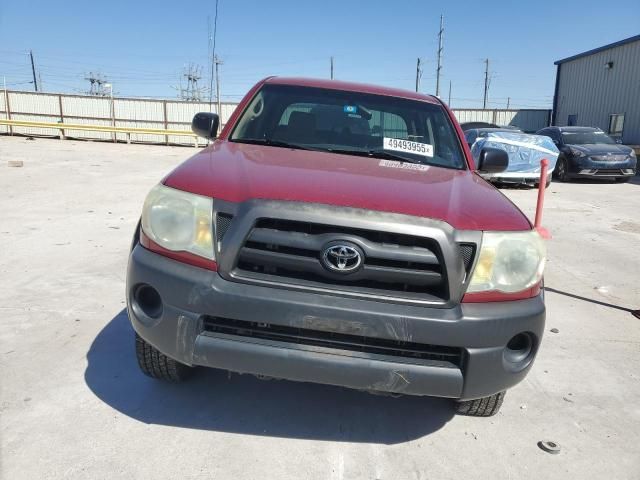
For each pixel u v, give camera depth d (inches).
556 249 274.2
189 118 1133.7
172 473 91.4
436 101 162.6
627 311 189.0
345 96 153.1
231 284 88.0
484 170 148.9
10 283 176.9
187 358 90.5
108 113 1114.1
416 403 119.4
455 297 89.0
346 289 87.5
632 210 405.1
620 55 863.7
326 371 87.9
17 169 487.2
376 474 95.3
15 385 114.5
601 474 100.3
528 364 95.8
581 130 618.2
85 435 99.5
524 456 103.9
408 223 87.6
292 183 94.9
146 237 95.4
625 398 128.5
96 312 155.8
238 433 103.7
